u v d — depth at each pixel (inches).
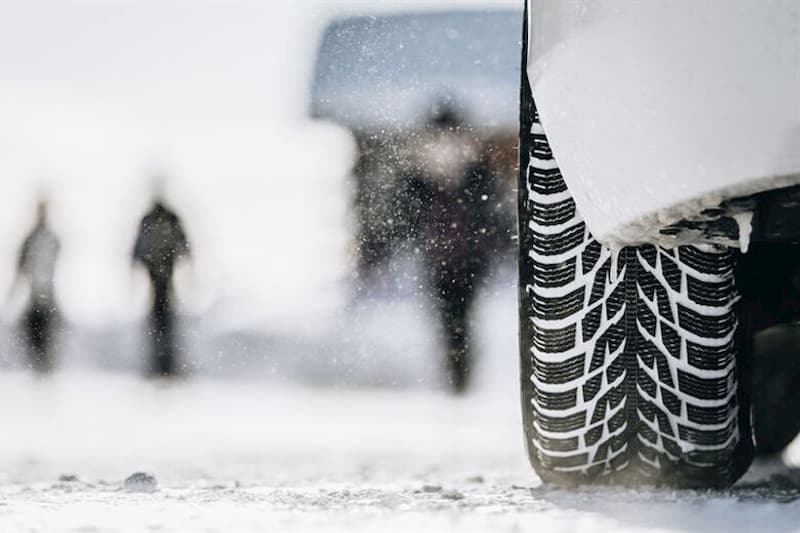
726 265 330.6
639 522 306.3
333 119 1106.7
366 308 1099.3
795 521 304.2
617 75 297.1
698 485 354.3
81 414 869.2
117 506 358.0
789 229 293.6
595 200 306.5
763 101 283.1
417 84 1059.3
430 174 1018.1
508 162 1020.5
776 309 348.8
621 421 345.1
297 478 484.1
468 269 1000.9
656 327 336.2
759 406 367.2
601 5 302.2
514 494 361.7
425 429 748.6
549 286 336.2
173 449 650.2
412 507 345.4
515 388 975.0
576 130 306.3
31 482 471.8
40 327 1219.2
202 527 310.3
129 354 1221.7
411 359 1047.0
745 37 284.2
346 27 1096.8
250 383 1047.0
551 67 311.3
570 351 339.3
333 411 871.7
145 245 1140.5
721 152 286.4
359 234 1111.0
